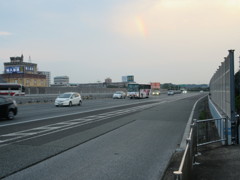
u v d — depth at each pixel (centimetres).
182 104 3400
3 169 592
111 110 2366
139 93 5625
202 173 567
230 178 530
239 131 869
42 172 578
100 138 988
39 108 2630
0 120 1553
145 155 739
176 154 752
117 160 684
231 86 859
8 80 10169
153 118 1703
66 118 1667
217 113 1145
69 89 6119
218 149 796
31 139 948
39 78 10806
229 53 863
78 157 709
